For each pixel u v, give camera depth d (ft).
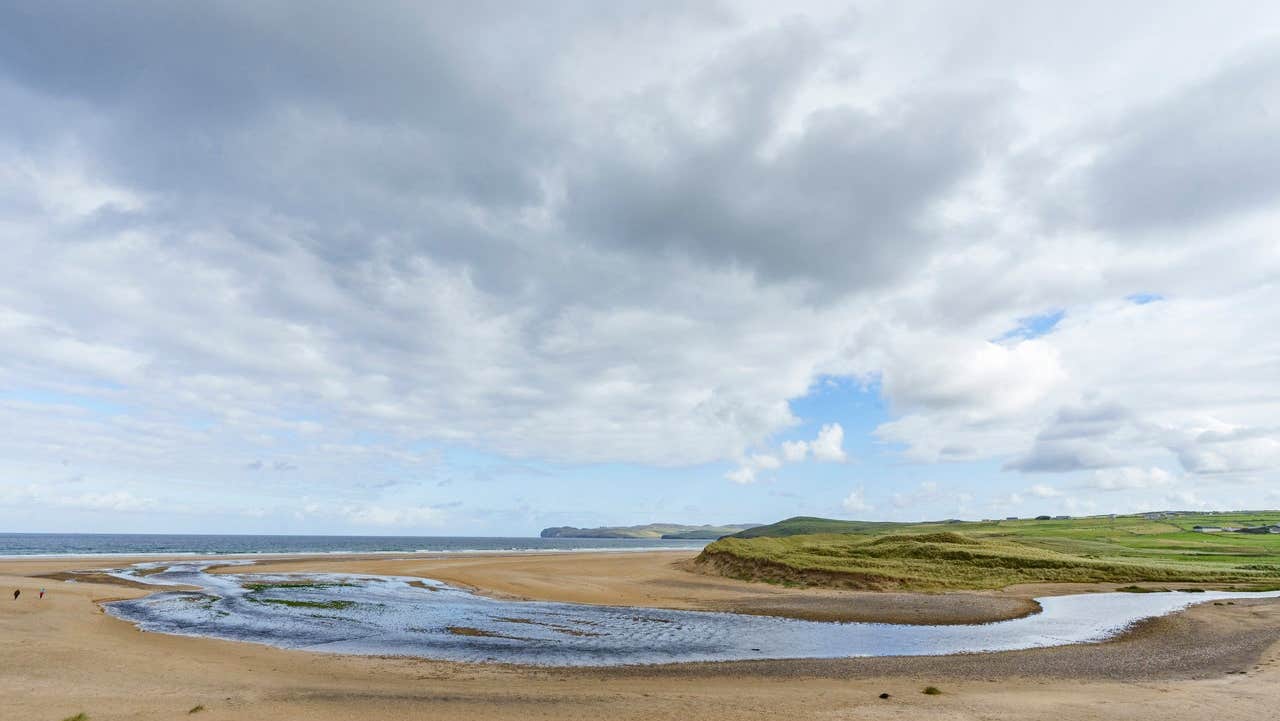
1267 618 120.98
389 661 83.61
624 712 58.23
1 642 83.15
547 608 139.13
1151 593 162.91
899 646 98.07
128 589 156.46
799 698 64.03
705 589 177.88
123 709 56.18
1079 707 59.16
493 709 59.21
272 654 86.17
